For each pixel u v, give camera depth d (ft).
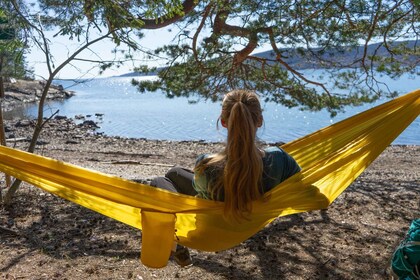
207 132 118.11
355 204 30.68
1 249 21.58
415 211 29.40
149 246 11.46
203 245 12.33
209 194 11.19
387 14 37.52
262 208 11.20
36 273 19.31
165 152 80.64
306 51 40.24
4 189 31.58
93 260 20.79
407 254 9.37
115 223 25.75
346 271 20.65
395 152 78.79
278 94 47.96
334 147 14.83
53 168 11.51
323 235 24.93
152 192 11.06
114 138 99.96
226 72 46.16
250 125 10.45
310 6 38.17
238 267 20.75
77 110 186.29
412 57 42.91
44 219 26.07
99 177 11.16
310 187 11.65
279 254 22.22
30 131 106.32
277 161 11.19
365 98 45.88
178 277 19.56
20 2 24.47
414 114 14.47
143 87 45.57
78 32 24.30
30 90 244.42
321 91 51.93
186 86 45.96
